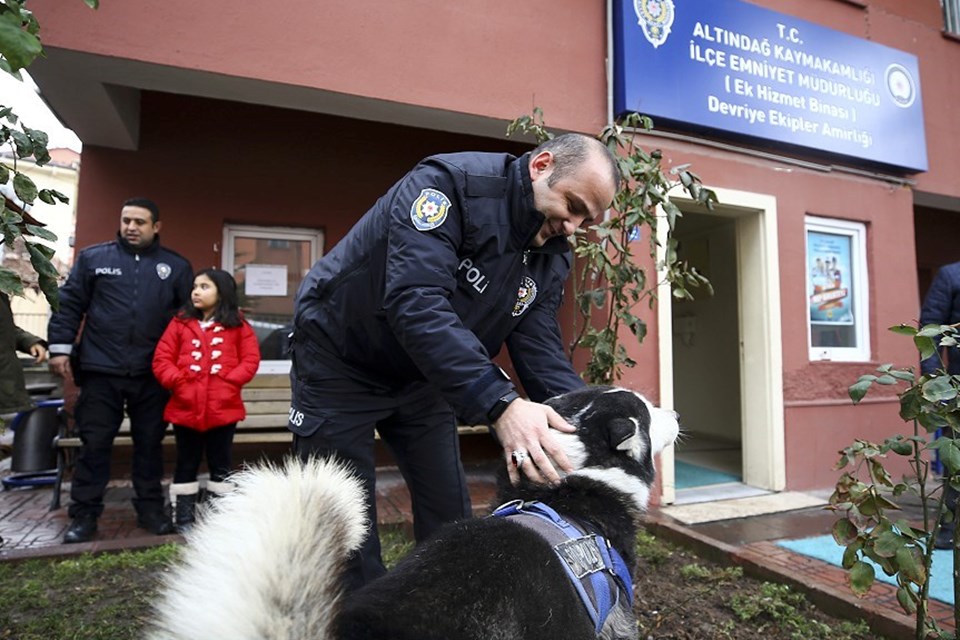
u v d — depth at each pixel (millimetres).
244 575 1058
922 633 2307
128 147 5562
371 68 4453
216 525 1140
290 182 6094
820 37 6062
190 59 3979
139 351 4160
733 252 7219
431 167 2055
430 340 1783
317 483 1255
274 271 6223
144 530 4242
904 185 6605
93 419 4070
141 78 4137
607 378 3715
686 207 5672
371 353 2297
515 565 1371
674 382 8414
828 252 6258
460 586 1285
